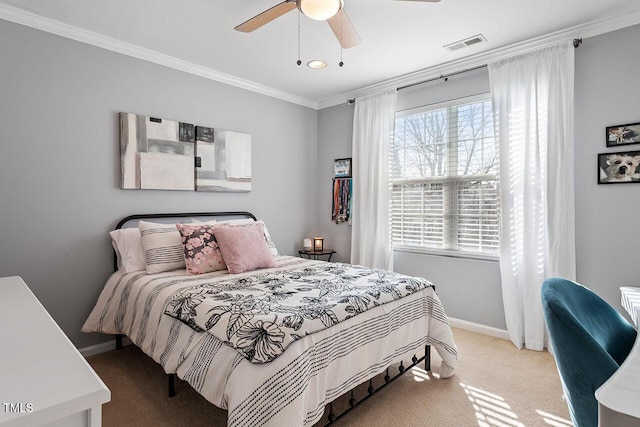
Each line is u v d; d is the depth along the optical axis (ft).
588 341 3.24
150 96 9.96
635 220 8.00
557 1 7.43
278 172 13.51
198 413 6.37
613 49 8.25
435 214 11.59
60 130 8.43
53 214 8.37
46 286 8.30
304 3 5.79
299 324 5.04
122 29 8.62
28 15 7.86
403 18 8.05
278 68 11.12
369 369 6.18
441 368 7.74
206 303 5.95
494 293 10.32
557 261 8.66
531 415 6.37
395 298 6.97
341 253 14.23
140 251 8.99
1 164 7.68
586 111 8.62
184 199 10.71
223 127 11.71
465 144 10.91
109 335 9.32
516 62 9.50
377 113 12.53
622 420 2.07
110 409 6.48
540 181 9.05
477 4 7.52
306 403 4.88
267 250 9.40
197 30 8.67
